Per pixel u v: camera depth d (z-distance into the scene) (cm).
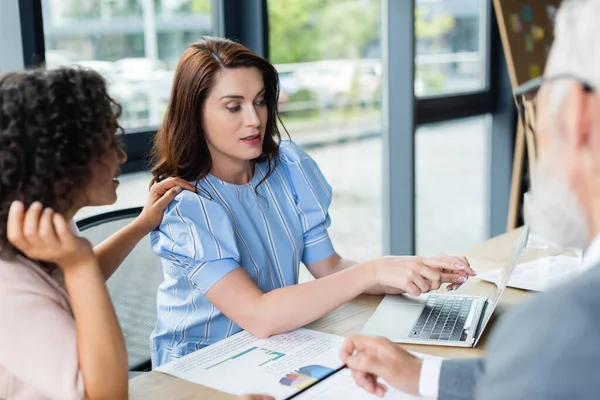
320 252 166
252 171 162
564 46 63
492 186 394
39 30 186
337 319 142
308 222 164
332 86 292
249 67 145
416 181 326
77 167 95
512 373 60
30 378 95
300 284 137
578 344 56
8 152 91
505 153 385
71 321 98
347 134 305
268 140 159
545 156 65
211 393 109
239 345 129
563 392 57
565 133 62
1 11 179
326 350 125
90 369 97
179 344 148
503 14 314
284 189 164
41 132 92
